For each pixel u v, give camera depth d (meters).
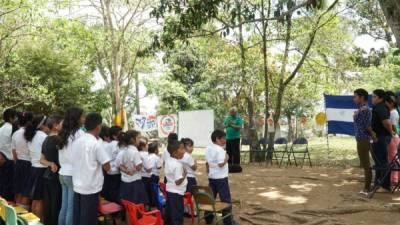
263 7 13.66
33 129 5.89
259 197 8.03
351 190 8.38
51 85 19.14
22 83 14.83
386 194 7.84
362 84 20.45
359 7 17.70
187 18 8.72
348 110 12.22
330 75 17.55
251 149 14.28
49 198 5.56
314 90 19.88
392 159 7.81
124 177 6.02
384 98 7.87
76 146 4.76
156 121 14.09
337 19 15.04
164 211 6.08
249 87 17.17
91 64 22.69
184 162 6.41
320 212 6.67
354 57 18.28
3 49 14.29
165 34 9.95
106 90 23.39
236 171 11.16
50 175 5.52
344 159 13.94
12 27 13.06
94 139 4.79
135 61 20.48
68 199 5.06
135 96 27.17
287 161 13.84
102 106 23.22
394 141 8.10
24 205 6.27
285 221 6.36
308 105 24.22
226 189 6.01
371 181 8.43
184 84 26.95
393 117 8.12
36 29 13.47
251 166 12.72
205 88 23.56
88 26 17.00
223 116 23.58
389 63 19.80
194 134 13.15
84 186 4.70
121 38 18.72
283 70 14.51
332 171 11.07
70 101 20.02
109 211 5.54
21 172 6.27
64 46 19.14
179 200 5.62
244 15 8.27
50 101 15.41
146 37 19.23
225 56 17.98
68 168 5.03
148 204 6.55
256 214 6.78
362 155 7.75
